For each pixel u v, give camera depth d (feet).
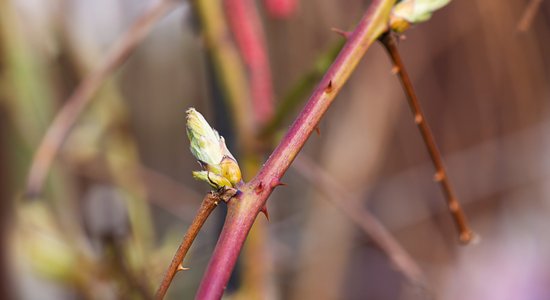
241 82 1.60
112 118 2.12
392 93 2.89
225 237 0.93
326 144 2.91
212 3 1.58
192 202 2.36
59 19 2.02
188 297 2.22
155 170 2.79
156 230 2.49
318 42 2.41
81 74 2.04
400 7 1.05
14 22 1.92
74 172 2.02
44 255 1.87
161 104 2.69
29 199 1.69
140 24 1.69
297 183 2.93
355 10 2.41
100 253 1.84
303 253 2.83
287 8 1.73
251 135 1.59
